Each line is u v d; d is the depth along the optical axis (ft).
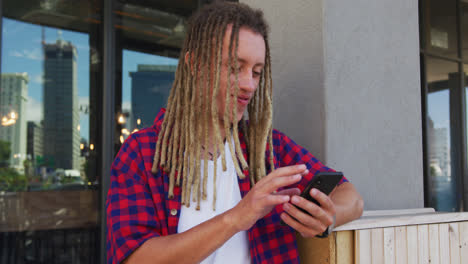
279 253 3.13
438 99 13.83
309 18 4.69
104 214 8.54
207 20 2.93
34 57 8.54
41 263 8.28
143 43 9.04
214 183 2.90
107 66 8.66
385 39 5.15
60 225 8.47
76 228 8.54
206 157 2.95
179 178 2.93
